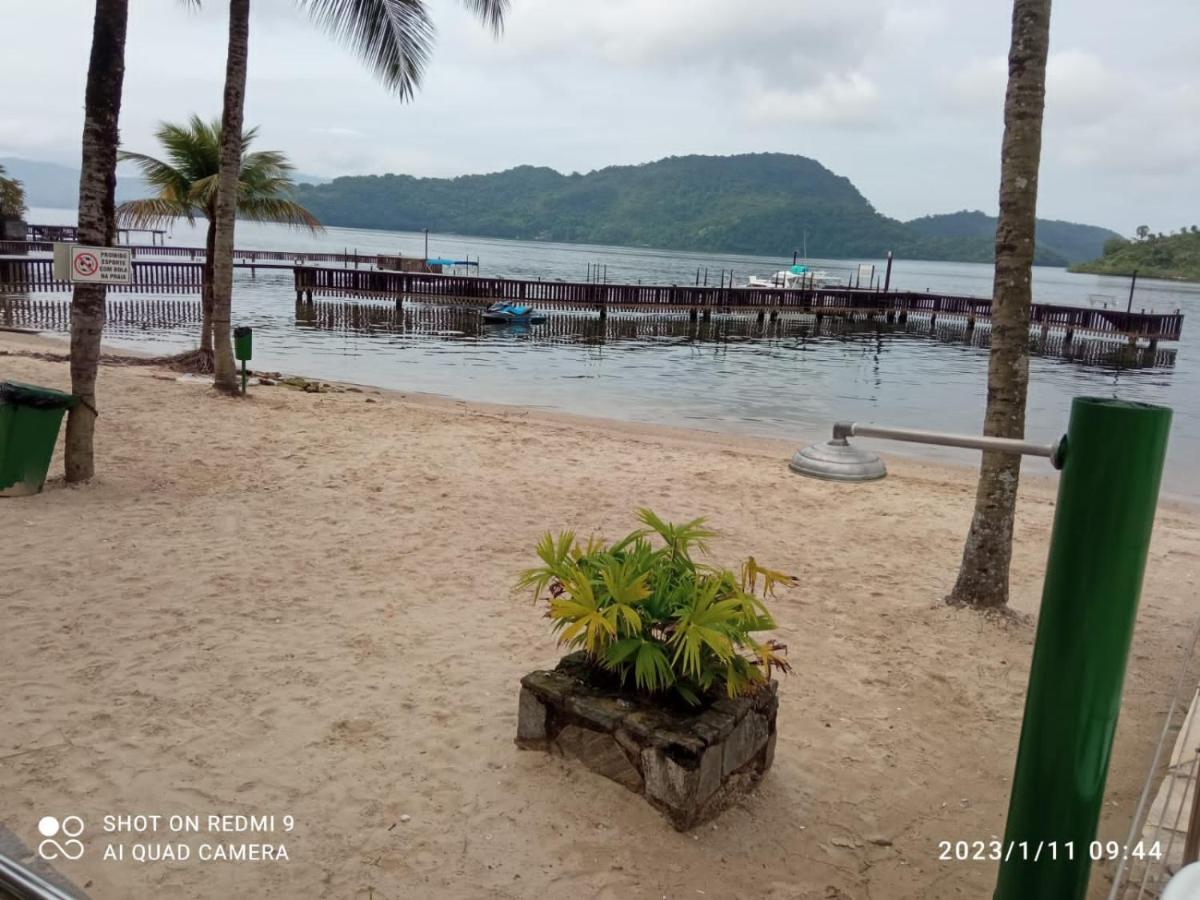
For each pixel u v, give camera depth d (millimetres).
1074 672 2326
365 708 4367
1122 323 42062
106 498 7645
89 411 7934
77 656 4699
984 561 6438
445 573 6457
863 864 3480
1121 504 2211
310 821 3465
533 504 8680
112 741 3906
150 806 3484
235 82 12773
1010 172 5922
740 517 8859
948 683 5250
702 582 3854
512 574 6535
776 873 3350
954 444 2797
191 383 14164
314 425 11766
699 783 3488
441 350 29516
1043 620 2393
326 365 24219
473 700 4512
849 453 3316
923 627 6094
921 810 3914
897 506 9758
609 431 14797
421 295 42500
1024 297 6102
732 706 3715
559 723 3883
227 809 3504
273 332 31797
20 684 4348
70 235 57688
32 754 3760
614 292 45469
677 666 3701
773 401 22188
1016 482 6395
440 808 3576
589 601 3656
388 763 3891
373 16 13289
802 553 7766
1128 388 29234
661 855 3359
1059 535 2316
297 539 6988
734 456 12109
